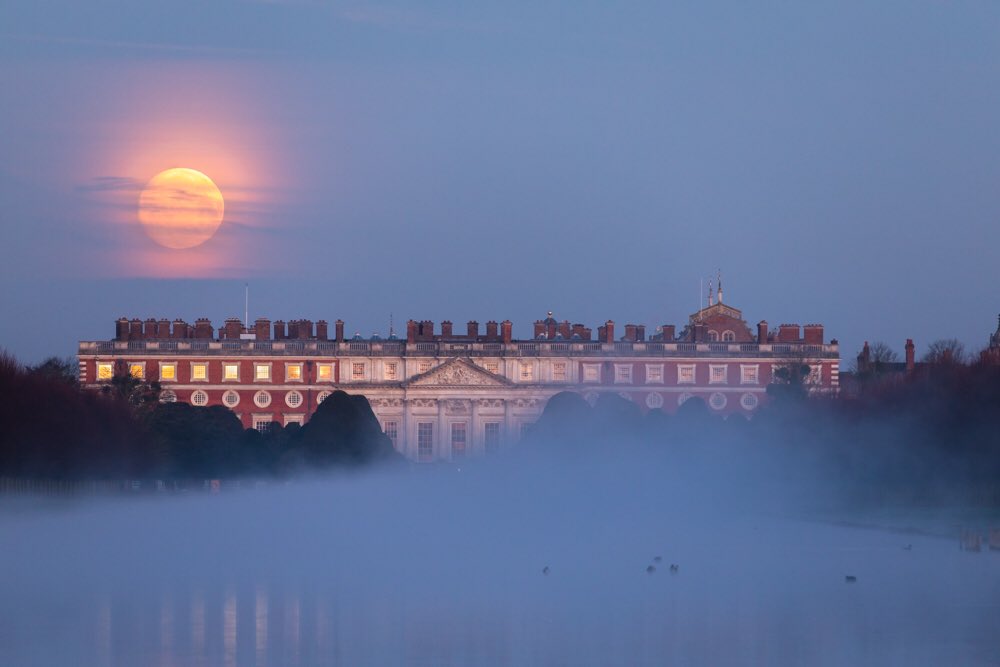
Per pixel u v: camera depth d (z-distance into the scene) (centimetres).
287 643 17088
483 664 16112
